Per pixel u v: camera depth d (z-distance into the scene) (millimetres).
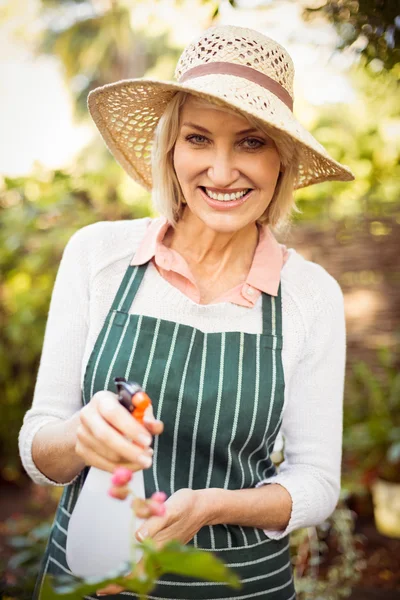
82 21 7516
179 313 1447
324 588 2350
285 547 1513
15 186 4508
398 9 1787
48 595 822
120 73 7562
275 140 1353
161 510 945
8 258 4344
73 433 1275
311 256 4020
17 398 4473
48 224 4340
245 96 1323
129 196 4586
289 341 1485
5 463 4543
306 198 4164
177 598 1358
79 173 4871
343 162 4277
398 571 2961
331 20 1905
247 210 1407
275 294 1494
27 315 4273
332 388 1535
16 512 3910
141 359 1403
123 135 1646
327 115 4590
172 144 1457
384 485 3561
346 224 3980
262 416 1425
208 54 1394
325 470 1500
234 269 1542
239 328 1461
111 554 1128
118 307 1449
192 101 1366
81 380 1463
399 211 3934
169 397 1394
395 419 3715
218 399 1401
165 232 1558
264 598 1430
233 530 1405
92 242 1515
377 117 3637
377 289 3947
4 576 2268
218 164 1344
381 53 1877
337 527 2490
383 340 3932
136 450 995
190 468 1415
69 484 1446
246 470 1447
